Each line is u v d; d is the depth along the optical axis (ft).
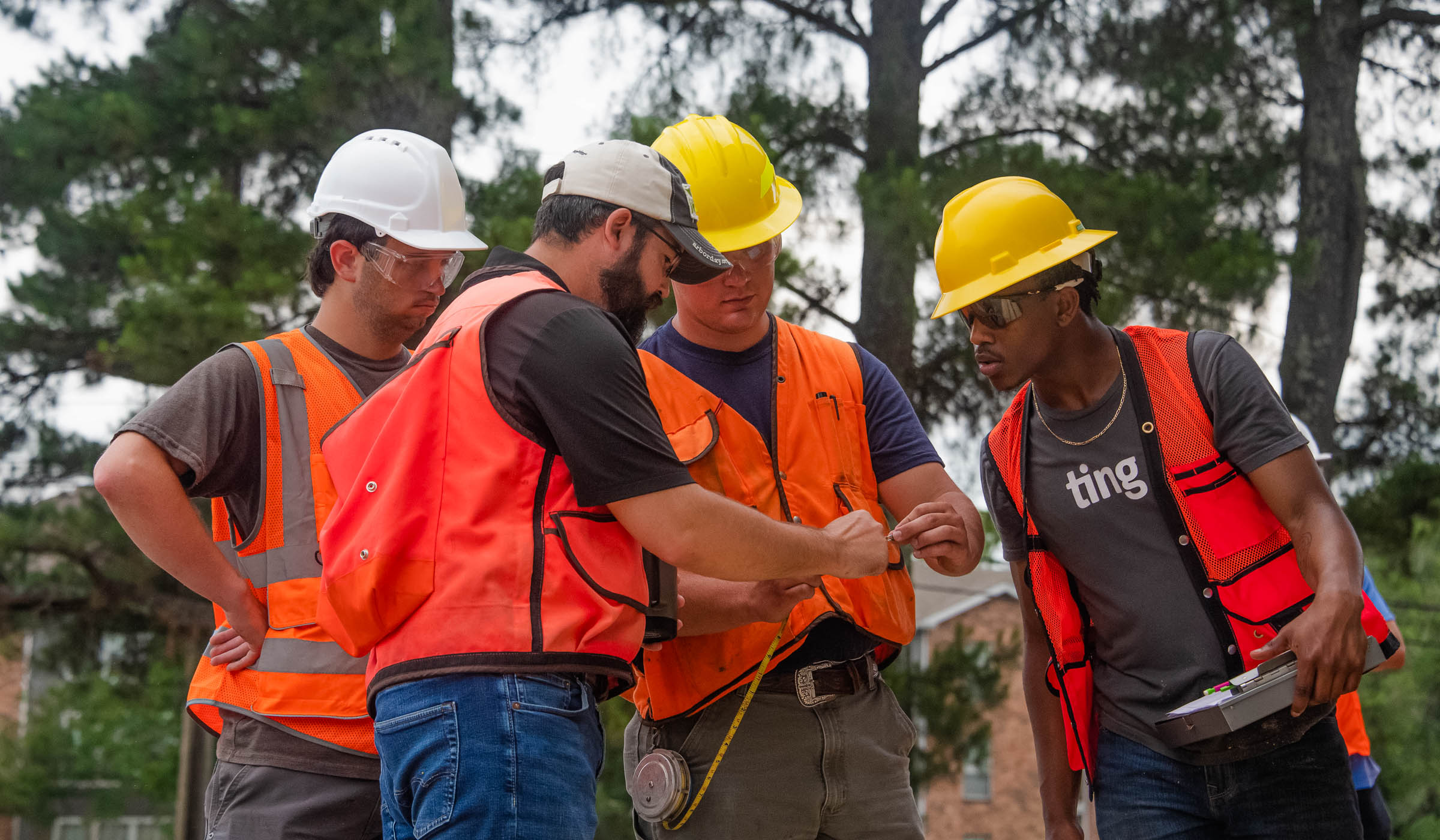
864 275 31.91
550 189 7.48
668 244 7.42
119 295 35.47
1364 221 45.32
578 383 6.55
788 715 9.11
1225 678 8.59
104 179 35.55
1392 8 44.65
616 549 6.79
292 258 30.86
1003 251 8.93
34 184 34.83
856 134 34.17
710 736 9.10
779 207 9.62
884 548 7.78
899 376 31.86
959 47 36.68
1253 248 31.94
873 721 9.41
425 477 6.66
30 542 36.19
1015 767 77.61
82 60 35.96
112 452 8.24
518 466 6.62
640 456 6.59
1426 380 49.29
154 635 39.99
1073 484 9.05
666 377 9.41
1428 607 51.60
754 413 9.42
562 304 6.79
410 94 31.12
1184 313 32.07
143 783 47.83
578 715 6.61
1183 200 31.94
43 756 45.39
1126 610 8.90
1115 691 9.07
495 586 6.47
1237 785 8.50
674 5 34.24
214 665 8.66
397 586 6.53
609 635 6.66
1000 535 9.77
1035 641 9.92
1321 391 45.03
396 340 9.18
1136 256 31.01
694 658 9.05
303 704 8.36
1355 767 12.48
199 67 32.78
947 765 33.35
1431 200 48.21
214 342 28.66
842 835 9.28
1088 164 35.65
